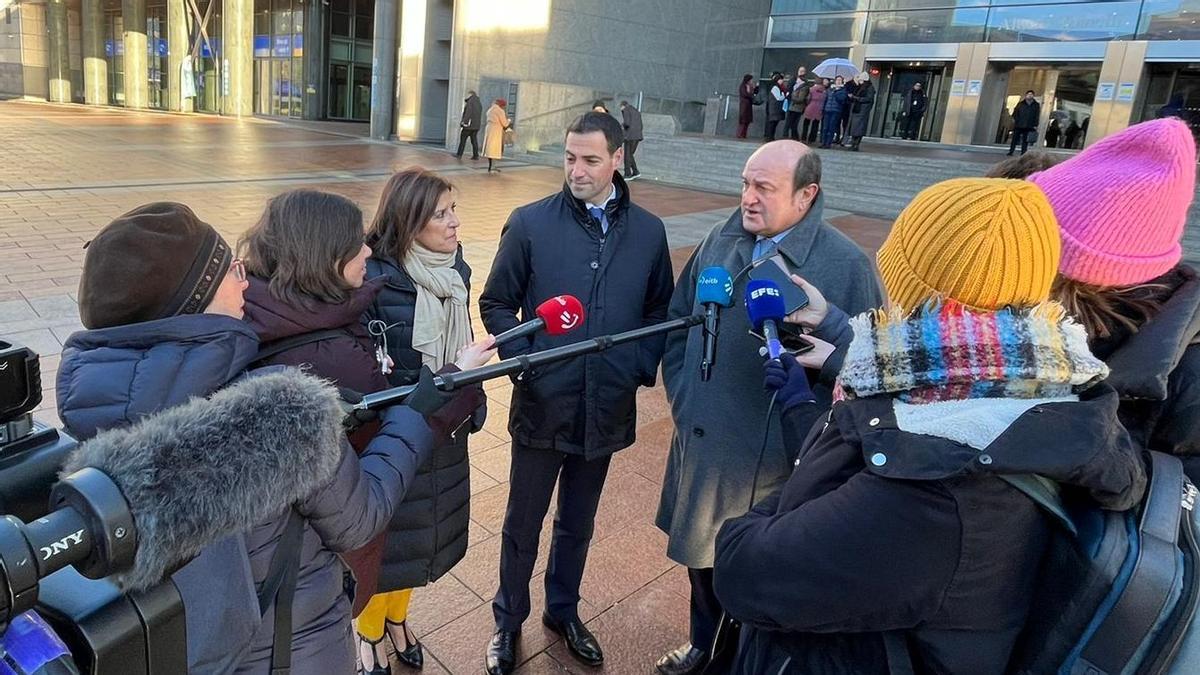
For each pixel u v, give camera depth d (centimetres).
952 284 106
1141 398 123
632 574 290
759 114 2297
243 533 112
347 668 142
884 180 1469
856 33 2195
